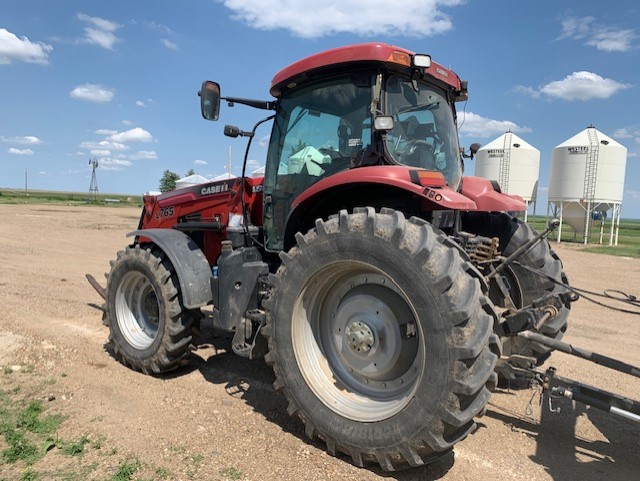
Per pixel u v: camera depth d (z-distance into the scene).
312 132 3.88
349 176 3.27
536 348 4.04
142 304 4.69
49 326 5.66
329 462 3.04
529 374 3.53
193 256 4.33
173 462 2.97
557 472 3.06
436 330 2.65
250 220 4.59
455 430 2.72
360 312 3.20
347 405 3.11
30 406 3.58
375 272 3.08
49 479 2.74
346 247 3.00
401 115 3.64
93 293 7.50
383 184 3.37
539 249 4.24
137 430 3.35
